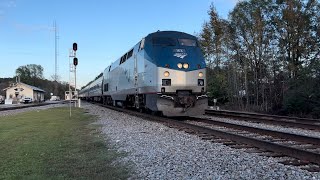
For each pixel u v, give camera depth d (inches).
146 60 790.5
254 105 1585.9
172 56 745.6
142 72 824.9
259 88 1615.4
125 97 1068.5
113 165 351.3
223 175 295.0
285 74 1467.8
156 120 780.6
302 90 1139.3
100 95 1897.1
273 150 391.5
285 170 304.3
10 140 534.9
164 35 780.6
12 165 354.0
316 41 1508.4
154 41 776.9
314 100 1107.9
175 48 759.1
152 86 753.0
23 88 4741.6
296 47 1520.7
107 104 1675.7
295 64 1512.1
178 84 732.0
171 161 354.0
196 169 318.7
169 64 735.7
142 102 861.8
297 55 1536.7
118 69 1199.6
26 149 447.2
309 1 1513.3
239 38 1754.4
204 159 358.6
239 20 1728.6
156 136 533.6
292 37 1524.4
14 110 1652.3
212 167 323.3
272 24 1610.5
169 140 490.3
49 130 661.3
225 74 1828.2
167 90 727.7
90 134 591.2
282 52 1546.5
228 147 426.3
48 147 461.4
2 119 1009.5
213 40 1941.4
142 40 840.9
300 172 296.5
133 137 531.5
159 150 416.5
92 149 443.2
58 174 315.9
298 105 1149.1
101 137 548.1
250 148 419.8
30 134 604.7
